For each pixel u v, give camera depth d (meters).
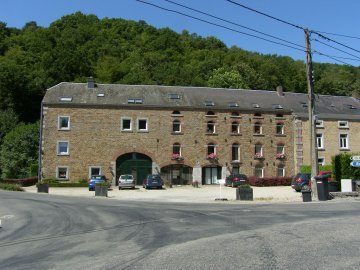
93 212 17.75
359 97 54.53
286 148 46.56
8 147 49.47
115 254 8.98
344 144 47.25
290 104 48.41
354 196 27.08
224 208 19.47
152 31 99.94
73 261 8.41
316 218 14.75
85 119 42.81
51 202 23.16
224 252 8.81
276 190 36.09
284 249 9.01
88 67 74.88
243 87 68.06
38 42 77.69
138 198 28.62
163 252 9.00
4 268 7.98
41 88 65.06
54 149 42.06
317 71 94.31
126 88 46.25
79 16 101.00
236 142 45.41
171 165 44.06
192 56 89.38
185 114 44.75
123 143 43.25
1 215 17.58
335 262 7.70
